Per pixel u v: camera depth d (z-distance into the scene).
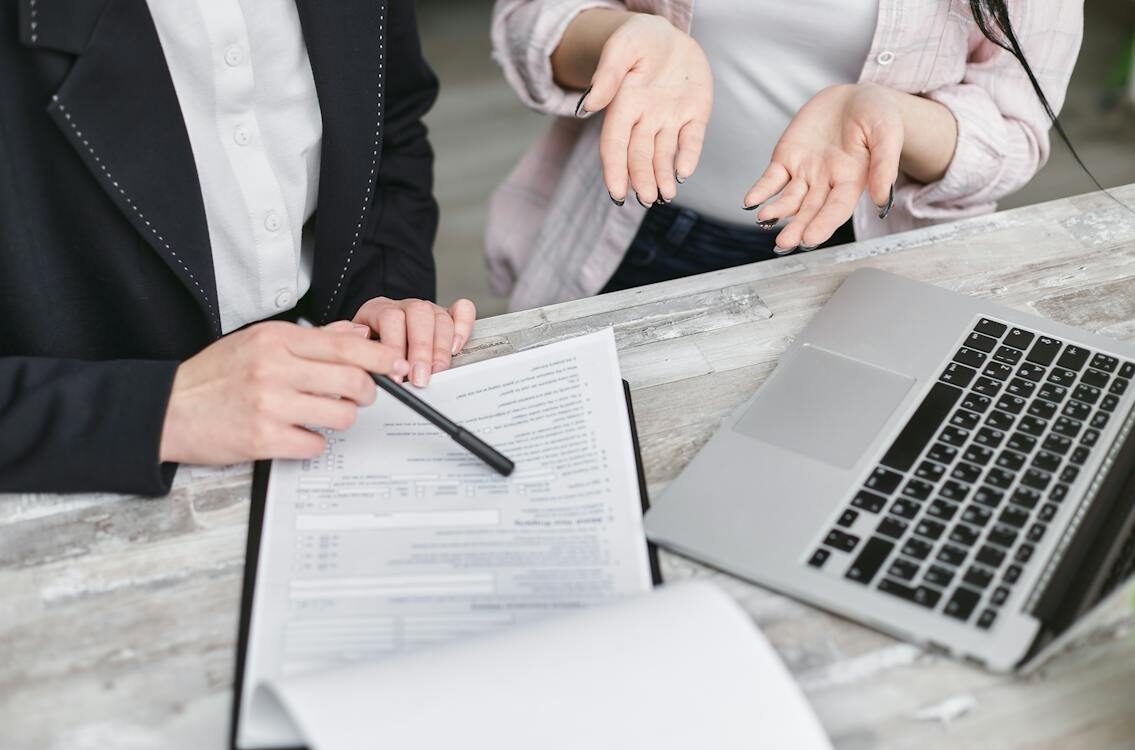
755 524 0.60
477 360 0.78
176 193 0.84
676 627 0.50
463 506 0.64
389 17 1.03
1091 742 0.50
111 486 0.64
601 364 0.74
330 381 0.66
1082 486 0.61
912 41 1.07
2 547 0.61
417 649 0.53
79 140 0.78
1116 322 0.78
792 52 1.14
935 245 0.88
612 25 1.11
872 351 0.74
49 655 0.55
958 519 0.59
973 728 0.51
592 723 0.46
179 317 0.94
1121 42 2.84
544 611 0.57
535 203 1.40
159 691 0.53
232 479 0.66
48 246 0.85
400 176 1.12
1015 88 1.09
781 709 0.47
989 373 0.71
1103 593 0.52
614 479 0.65
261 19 0.87
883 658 0.54
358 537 0.61
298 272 1.01
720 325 0.80
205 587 0.59
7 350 0.88
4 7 0.74
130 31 0.77
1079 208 0.93
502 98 2.83
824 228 0.80
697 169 1.23
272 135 0.92
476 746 0.44
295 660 0.54
